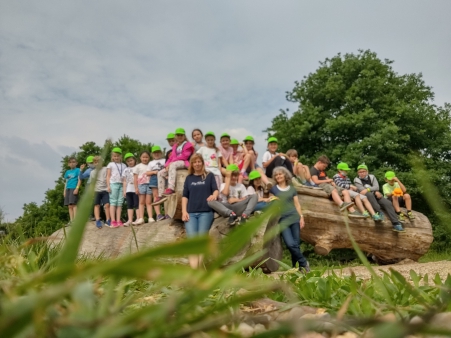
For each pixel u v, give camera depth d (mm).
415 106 26938
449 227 569
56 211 25953
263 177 9250
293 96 30047
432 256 14195
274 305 1711
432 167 25266
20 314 357
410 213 11484
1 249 997
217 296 1729
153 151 9945
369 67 27875
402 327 370
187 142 9172
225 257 443
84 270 392
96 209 10281
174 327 521
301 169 10805
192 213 7277
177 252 332
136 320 483
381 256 11594
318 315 1393
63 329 462
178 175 8977
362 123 25547
